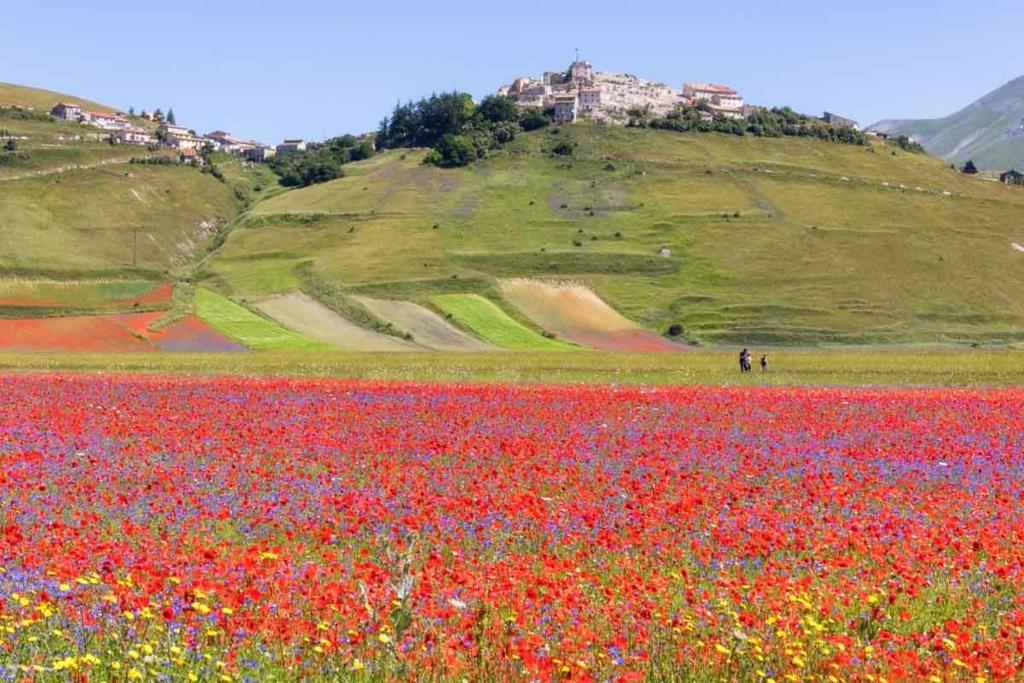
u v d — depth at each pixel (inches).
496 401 2461.9
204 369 3909.9
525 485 1385.3
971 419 2226.9
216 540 1070.4
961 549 1040.8
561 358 5068.9
